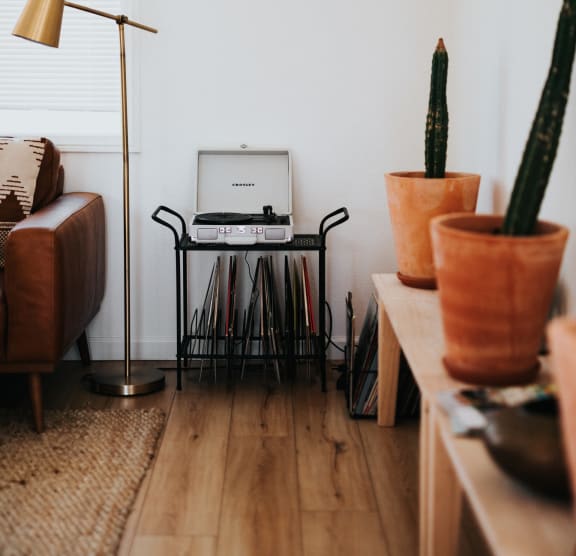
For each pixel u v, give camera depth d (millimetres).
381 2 3195
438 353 1786
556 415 1192
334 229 3359
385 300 2283
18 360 2572
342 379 3074
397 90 3256
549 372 1656
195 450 2533
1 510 2102
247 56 3229
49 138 3268
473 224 1749
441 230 1552
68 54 3275
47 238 2535
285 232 2971
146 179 3309
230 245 2977
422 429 1681
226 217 3051
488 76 2670
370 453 2516
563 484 1096
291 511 2150
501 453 1152
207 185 3262
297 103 3268
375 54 3229
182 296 3410
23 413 2809
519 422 1172
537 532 1058
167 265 3383
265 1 3191
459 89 3074
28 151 2992
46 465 2373
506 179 2457
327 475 2365
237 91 3254
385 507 2174
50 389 3076
